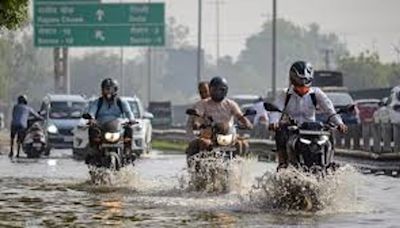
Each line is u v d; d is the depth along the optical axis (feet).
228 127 108.78
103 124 120.47
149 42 339.16
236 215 85.92
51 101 229.86
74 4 335.26
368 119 315.37
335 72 351.87
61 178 132.98
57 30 334.85
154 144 296.10
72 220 82.94
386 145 193.98
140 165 173.06
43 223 80.94
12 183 123.75
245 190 107.04
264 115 284.00
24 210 90.99
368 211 89.30
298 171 90.43
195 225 79.20
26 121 202.39
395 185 121.60
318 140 91.15
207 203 95.76
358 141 209.87
